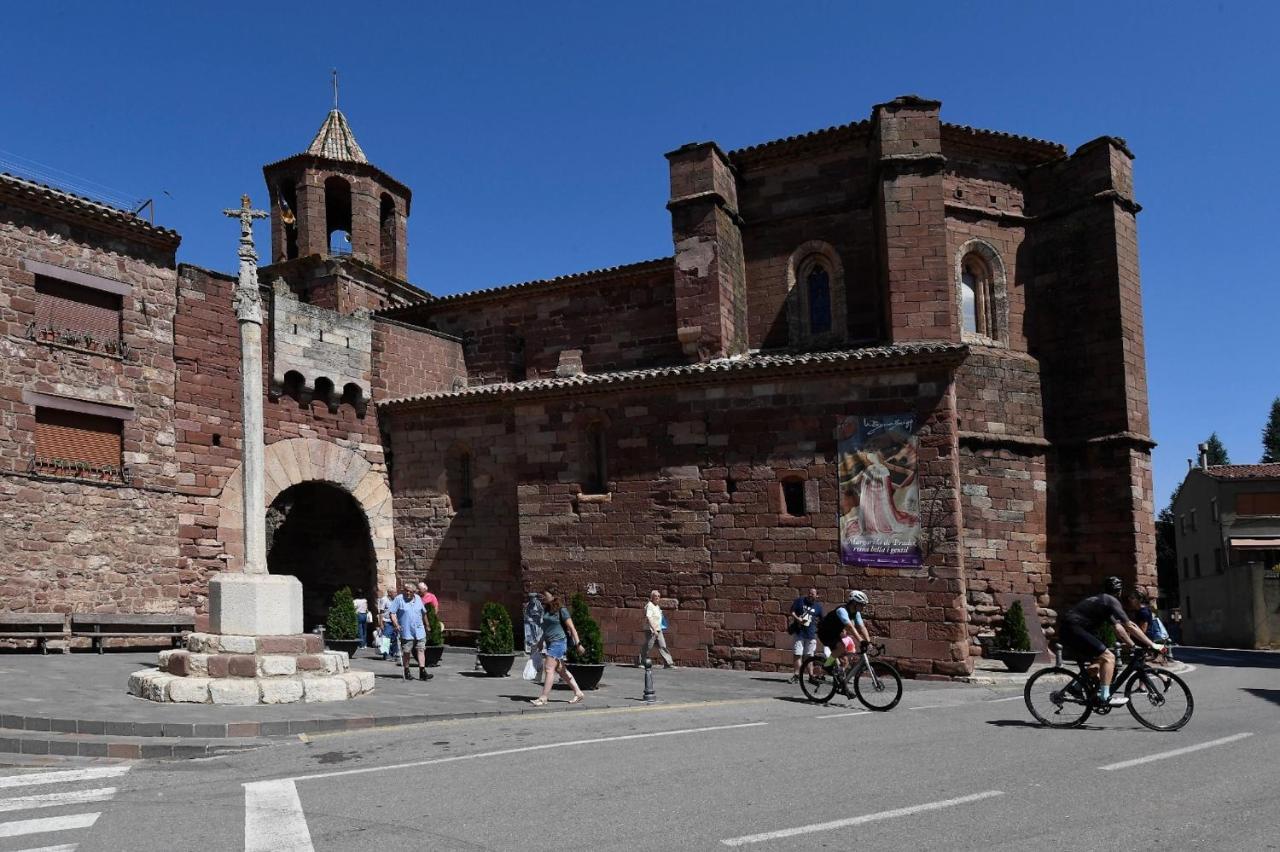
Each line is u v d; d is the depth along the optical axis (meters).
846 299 26.94
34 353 20.86
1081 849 6.83
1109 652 12.95
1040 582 25.36
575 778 9.44
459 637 27.14
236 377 24.98
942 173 24.80
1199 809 7.98
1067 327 26.58
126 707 13.42
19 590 20.16
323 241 33.53
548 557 25.39
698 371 23.64
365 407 28.28
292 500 31.52
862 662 15.84
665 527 24.06
